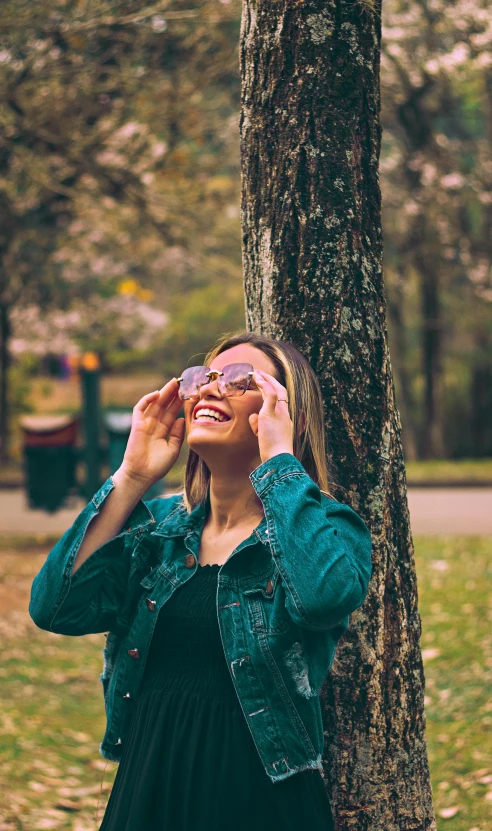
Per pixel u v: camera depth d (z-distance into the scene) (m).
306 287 2.57
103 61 9.86
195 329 25.22
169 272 23.31
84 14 8.72
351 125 2.56
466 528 10.95
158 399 2.24
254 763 1.95
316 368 2.56
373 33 2.59
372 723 2.57
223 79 10.71
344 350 2.56
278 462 2.00
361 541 2.06
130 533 2.14
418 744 2.65
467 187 16.72
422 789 2.65
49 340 21.22
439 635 6.60
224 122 10.98
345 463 2.56
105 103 10.29
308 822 1.96
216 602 2.00
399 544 2.63
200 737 1.96
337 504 2.09
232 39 10.30
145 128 10.34
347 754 2.56
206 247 12.27
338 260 2.56
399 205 17.23
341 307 2.56
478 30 14.78
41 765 4.59
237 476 2.12
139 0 8.74
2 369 19.41
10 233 11.62
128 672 2.08
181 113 10.27
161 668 2.06
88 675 6.16
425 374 20.95
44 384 32.47
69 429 10.18
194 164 11.16
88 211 12.18
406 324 21.55
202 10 8.38
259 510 2.14
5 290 16.47
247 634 1.97
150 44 9.99
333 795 2.57
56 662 6.35
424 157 16.47
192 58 10.20
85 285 19.80
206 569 2.08
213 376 2.11
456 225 17.58
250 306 2.68
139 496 2.20
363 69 2.57
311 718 1.99
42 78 8.99
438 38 15.38
